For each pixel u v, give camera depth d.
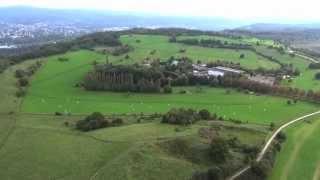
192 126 162.62
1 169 125.12
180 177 124.62
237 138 156.75
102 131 155.50
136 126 161.38
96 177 120.88
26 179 119.94
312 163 153.25
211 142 143.00
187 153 138.88
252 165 137.38
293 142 167.88
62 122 172.00
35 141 145.88
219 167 132.12
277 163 147.88
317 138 175.75
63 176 121.75
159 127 159.62
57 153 136.00
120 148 138.50
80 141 145.50
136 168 125.88
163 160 131.38
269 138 165.00
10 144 142.88
